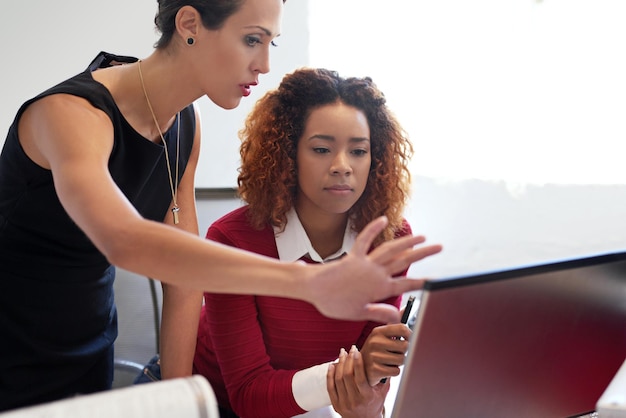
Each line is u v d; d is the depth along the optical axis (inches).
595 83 111.3
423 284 35.0
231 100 51.6
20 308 54.7
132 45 108.2
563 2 112.0
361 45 117.4
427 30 117.3
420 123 118.4
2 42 103.9
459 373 37.9
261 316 57.4
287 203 56.9
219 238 57.4
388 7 116.8
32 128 48.6
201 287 38.3
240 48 49.1
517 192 115.7
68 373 57.7
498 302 36.9
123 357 77.4
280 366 58.3
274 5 49.0
